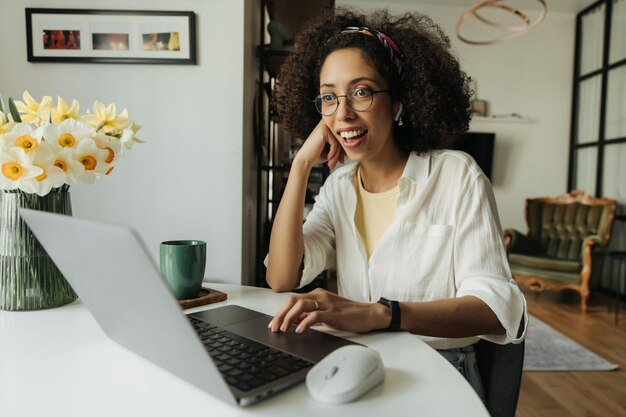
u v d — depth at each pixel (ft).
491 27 16.11
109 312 2.06
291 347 2.16
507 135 16.37
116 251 1.54
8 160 2.54
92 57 4.81
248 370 1.88
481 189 3.21
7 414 1.62
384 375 1.89
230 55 4.96
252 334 2.34
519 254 13.58
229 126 5.03
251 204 6.61
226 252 5.14
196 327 2.44
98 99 4.92
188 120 5.01
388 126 3.38
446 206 3.29
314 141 3.53
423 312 2.57
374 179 3.67
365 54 3.21
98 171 2.88
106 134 3.08
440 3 15.78
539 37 16.20
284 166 7.73
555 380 7.64
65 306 3.01
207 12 4.91
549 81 16.31
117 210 5.04
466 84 3.81
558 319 11.39
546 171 16.51
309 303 2.45
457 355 3.07
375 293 3.41
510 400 2.93
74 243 1.79
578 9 15.85
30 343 2.34
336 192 3.78
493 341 2.79
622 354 8.96
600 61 14.94
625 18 13.74
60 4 4.80
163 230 5.08
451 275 3.25
